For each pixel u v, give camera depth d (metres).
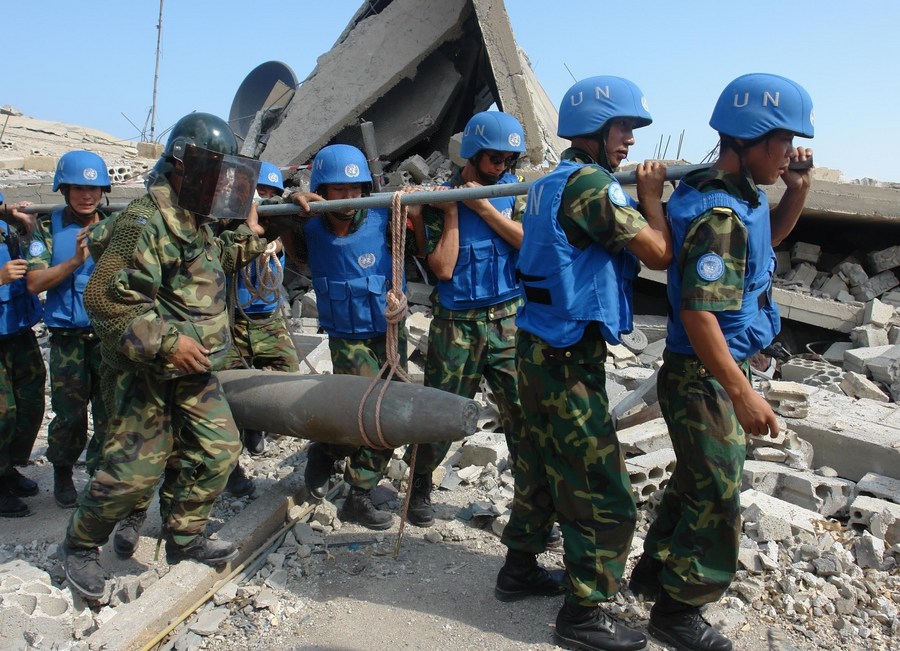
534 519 3.51
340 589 3.74
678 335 3.11
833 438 4.88
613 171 3.22
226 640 3.37
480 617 3.50
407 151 11.27
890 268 8.11
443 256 4.13
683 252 2.94
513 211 4.36
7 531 4.45
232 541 3.90
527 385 3.25
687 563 3.14
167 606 3.39
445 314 4.24
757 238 2.95
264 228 4.23
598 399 3.16
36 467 5.45
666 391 3.20
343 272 4.27
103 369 3.67
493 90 10.75
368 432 3.54
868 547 3.87
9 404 4.55
